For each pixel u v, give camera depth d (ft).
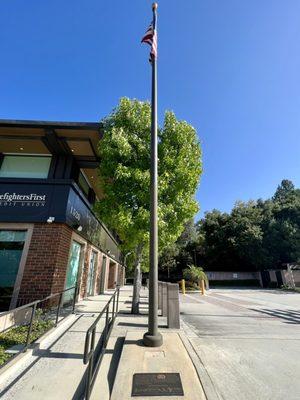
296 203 134.00
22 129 31.45
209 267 143.84
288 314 33.65
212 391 11.37
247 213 139.85
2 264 28.25
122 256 109.09
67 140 33.12
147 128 30.78
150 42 23.04
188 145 30.99
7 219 29.01
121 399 10.54
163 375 12.62
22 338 18.31
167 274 155.84
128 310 33.09
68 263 32.53
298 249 120.47
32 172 35.60
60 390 11.80
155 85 21.90
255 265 127.65
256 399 10.91
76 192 33.24
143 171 28.58
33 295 26.94
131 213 27.12
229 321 27.96
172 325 23.16
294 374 13.47
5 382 12.44
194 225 171.12
